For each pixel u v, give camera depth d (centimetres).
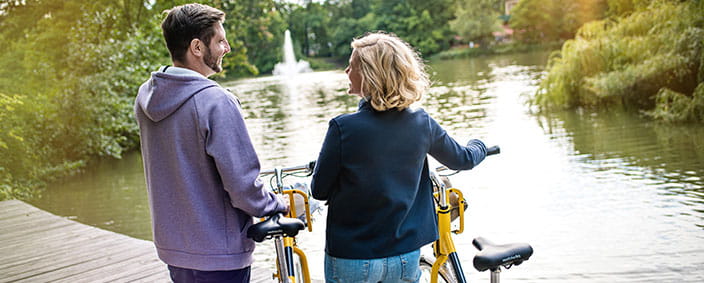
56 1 1641
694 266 502
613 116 1388
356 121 194
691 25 1382
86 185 1184
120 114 1539
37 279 411
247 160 188
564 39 7094
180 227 193
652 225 618
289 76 5262
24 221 575
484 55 6800
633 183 794
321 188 197
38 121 1345
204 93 188
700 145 989
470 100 1991
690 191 730
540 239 608
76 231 526
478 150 222
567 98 1573
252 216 202
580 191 778
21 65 1596
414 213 203
